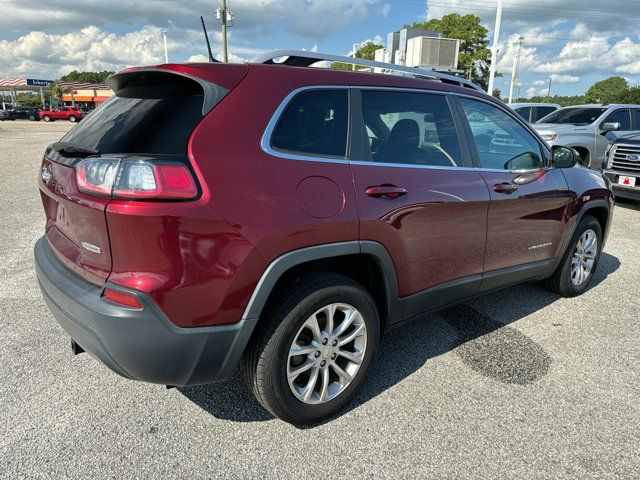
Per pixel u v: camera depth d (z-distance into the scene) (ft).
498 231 10.77
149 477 6.94
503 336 11.62
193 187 6.33
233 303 6.76
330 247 7.61
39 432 7.82
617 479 7.06
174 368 6.71
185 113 6.98
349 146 8.21
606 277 16.03
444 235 9.50
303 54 8.90
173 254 6.24
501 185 10.61
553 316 12.84
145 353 6.44
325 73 8.25
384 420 8.35
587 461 7.43
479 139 10.57
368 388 9.31
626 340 11.48
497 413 8.59
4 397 8.72
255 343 7.39
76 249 7.31
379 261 8.43
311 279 7.67
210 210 6.40
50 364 9.87
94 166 6.41
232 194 6.63
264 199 6.89
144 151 6.69
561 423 8.33
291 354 7.59
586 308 13.39
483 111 10.96
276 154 7.25
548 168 12.42
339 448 7.64
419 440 7.85
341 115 8.25
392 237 8.46
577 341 11.41
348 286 7.98
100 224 6.37
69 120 164.45
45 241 8.89
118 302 6.35
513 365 10.26
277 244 6.98
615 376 9.87
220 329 6.75
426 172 9.19
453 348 10.98
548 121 39.24
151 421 8.18
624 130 35.63
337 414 8.49
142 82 7.97
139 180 6.10
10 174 35.40
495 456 7.50
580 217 13.25
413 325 12.18
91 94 225.56
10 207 24.34
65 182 7.20
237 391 9.14
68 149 7.45
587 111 36.50
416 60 52.90
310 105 7.89
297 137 7.61
